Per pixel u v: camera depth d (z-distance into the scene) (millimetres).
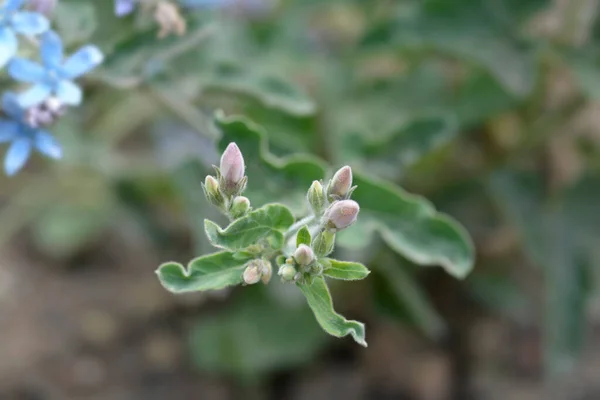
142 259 797
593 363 715
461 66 720
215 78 594
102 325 735
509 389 707
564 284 638
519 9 620
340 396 706
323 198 469
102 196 780
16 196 800
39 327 725
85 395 691
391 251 661
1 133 539
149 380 710
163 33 556
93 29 568
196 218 604
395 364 724
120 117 719
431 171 717
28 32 517
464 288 738
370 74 818
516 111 703
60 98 524
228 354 693
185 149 713
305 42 752
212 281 465
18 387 684
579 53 627
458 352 734
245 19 782
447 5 625
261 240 468
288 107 592
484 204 703
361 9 744
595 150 720
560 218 654
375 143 609
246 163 539
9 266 776
